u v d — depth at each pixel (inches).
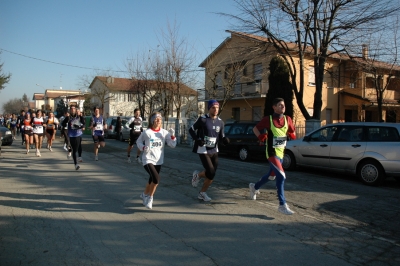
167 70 1007.6
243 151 534.0
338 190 313.6
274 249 169.0
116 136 992.9
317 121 584.4
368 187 335.9
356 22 576.4
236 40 887.1
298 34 625.0
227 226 201.3
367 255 165.0
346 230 200.2
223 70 979.9
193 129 241.6
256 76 939.3
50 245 169.2
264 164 495.8
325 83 972.6
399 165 325.4
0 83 971.9
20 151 577.3
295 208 243.4
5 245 168.2
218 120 246.1
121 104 1913.1
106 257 156.6
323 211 239.1
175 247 169.2
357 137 361.1
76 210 228.8
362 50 603.5
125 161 464.4
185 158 519.5
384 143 338.6
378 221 219.6
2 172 364.8
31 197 260.2
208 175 245.4
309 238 185.3
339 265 153.2
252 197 262.8
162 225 201.5
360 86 989.8
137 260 154.0
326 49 615.8
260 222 209.9
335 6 579.2
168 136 234.4
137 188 295.3
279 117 227.5
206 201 255.1
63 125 441.1
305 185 331.3
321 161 387.5
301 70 645.9
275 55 702.5
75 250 163.8
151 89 1142.3
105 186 302.0
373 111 1113.4
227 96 890.1
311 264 153.3
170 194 275.7
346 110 1040.2
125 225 200.5
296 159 416.2
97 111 467.8
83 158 492.1
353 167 357.1
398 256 164.7
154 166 231.1
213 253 162.7
